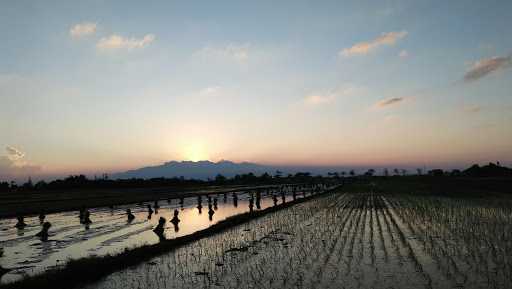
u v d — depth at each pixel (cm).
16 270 1733
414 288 1165
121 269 1559
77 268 1472
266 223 2869
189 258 1722
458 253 1603
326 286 1216
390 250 1717
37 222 3659
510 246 1712
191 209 4925
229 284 1296
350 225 2578
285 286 1236
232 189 10669
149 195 7800
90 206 5112
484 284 1184
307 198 5512
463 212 3025
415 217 2845
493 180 9469
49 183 13838
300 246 1897
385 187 8412
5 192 10881
